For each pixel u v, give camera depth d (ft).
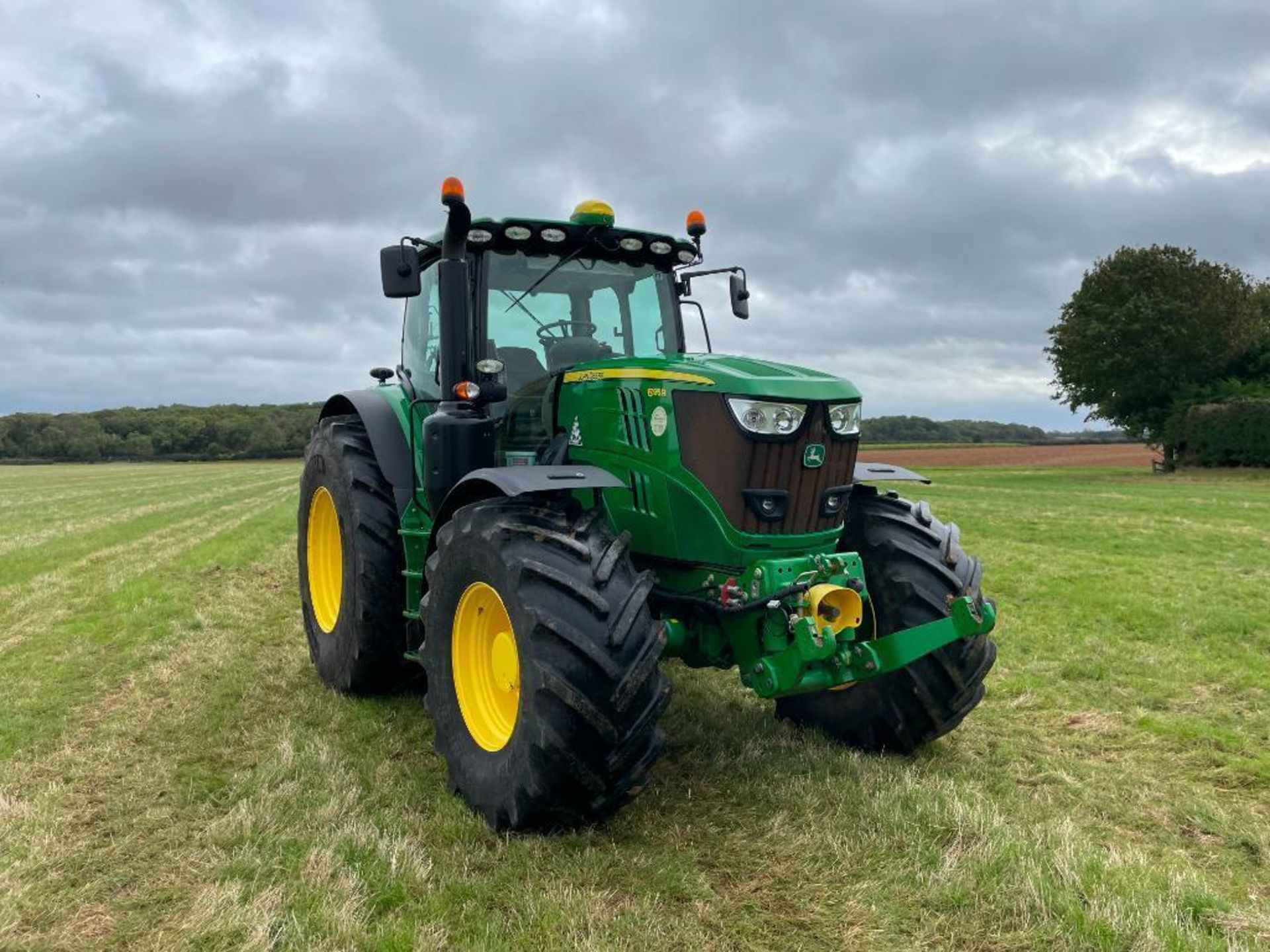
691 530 12.01
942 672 13.03
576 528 11.24
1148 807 11.99
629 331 15.97
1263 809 11.96
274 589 30.19
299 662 19.39
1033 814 11.56
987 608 11.70
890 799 11.55
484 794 10.96
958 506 56.59
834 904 9.26
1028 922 8.86
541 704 10.04
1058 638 21.43
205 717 15.38
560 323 15.43
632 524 12.69
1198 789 12.62
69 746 14.02
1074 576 29.76
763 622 11.46
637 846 10.44
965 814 10.93
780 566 11.25
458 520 12.10
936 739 14.26
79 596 28.27
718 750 13.64
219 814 11.45
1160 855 10.66
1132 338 99.76
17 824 11.05
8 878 9.71
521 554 10.78
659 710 10.33
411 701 16.37
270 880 9.58
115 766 13.12
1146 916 8.78
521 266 15.24
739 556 11.60
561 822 10.65
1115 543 38.68
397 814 11.30
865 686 13.64
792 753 13.52
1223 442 95.71
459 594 11.98
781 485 11.62
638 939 8.49
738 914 9.05
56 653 20.42
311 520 18.83
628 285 16.05
